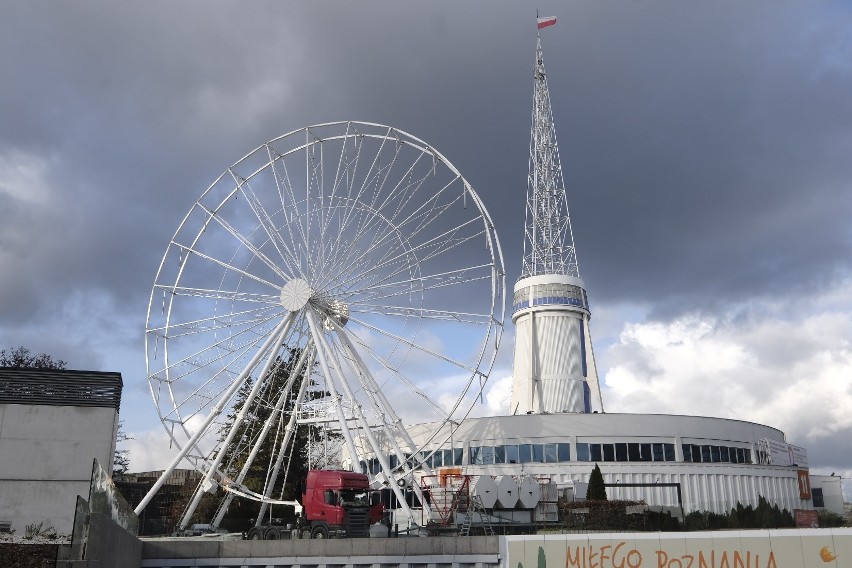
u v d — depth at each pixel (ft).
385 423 198.39
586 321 284.82
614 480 221.05
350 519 152.25
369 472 242.99
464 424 235.81
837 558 114.01
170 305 205.46
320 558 135.64
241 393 234.17
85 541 80.59
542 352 276.62
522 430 229.45
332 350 197.47
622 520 169.07
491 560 131.44
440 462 236.02
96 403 156.66
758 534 118.42
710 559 119.96
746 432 245.24
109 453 154.20
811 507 271.90
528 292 284.82
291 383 209.77
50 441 152.56
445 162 199.82
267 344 201.77
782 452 259.19
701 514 184.03
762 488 241.55
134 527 125.49
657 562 122.31
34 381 155.22
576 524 165.48
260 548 136.36
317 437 279.08
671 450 227.81
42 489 149.79
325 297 201.98
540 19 326.65
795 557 116.06
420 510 201.77
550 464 223.30
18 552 122.31
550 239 296.92
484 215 199.82
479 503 169.48
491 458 229.86
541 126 311.68
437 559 133.08
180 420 197.06
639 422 228.43
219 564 135.54
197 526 198.18
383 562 134.00
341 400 195.42
